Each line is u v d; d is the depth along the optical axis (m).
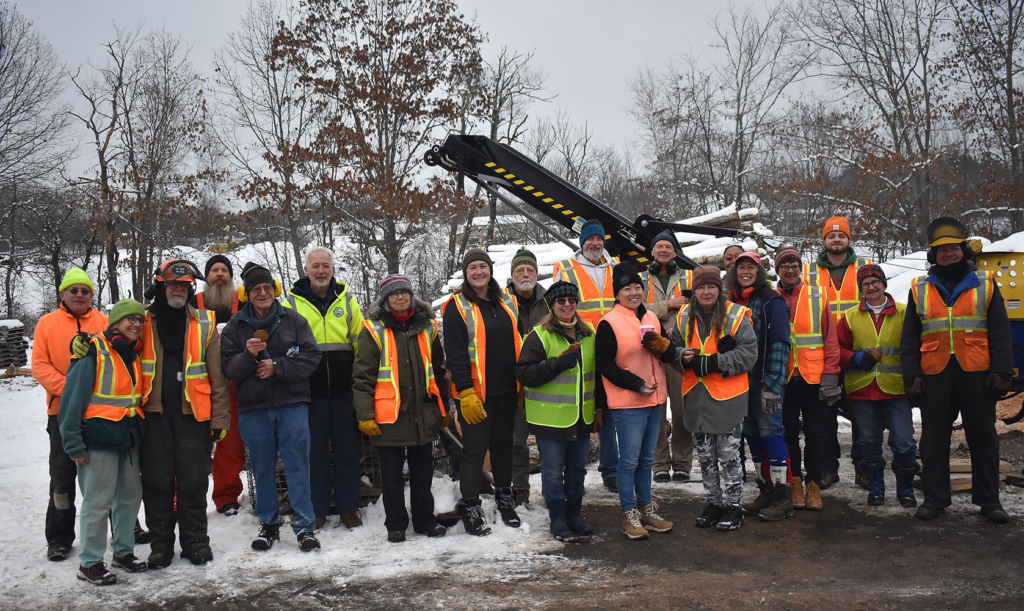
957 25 25.44
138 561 4.47
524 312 6.10
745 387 5.09
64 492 4.65
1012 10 24.59
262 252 27.48
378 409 4.90
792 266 5.71
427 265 25.45
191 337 4.62
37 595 4.06
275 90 25.05
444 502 5.46
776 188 25.66
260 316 4.76
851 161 25.78
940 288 5.30
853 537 4.91
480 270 5.23
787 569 4.35
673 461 6.65
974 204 23.98
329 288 5.43
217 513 5.64
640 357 4.99
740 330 5.01
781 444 5.35
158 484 4.52
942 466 5.27
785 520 5.33
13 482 6.72
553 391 4.95
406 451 5.22
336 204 21.80
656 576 4.27
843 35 27.14
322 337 5.25
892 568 4.32
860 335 5.71
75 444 4.14
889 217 24.89
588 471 7.07
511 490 5.37
